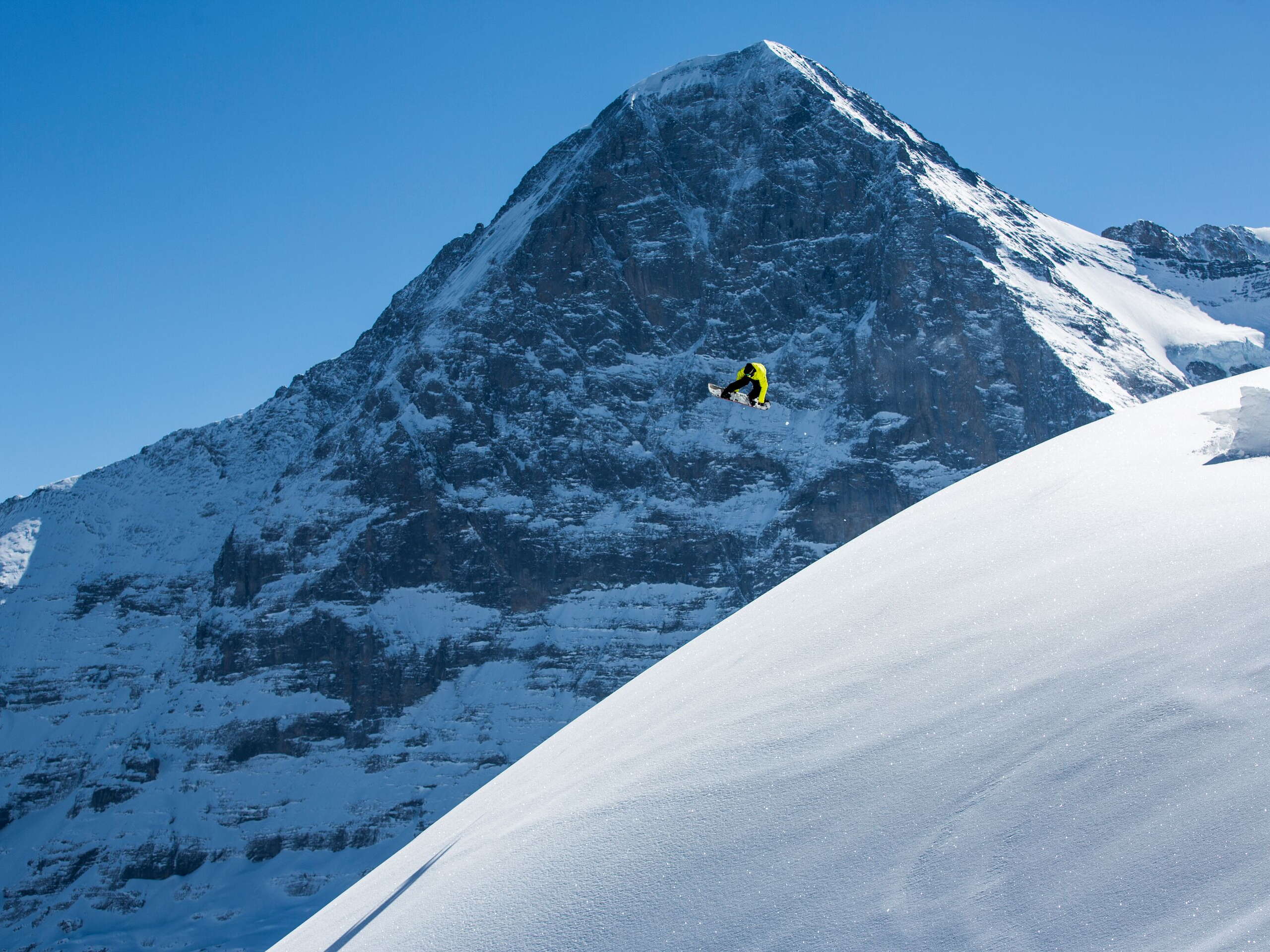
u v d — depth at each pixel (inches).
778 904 267.3
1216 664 270.2
